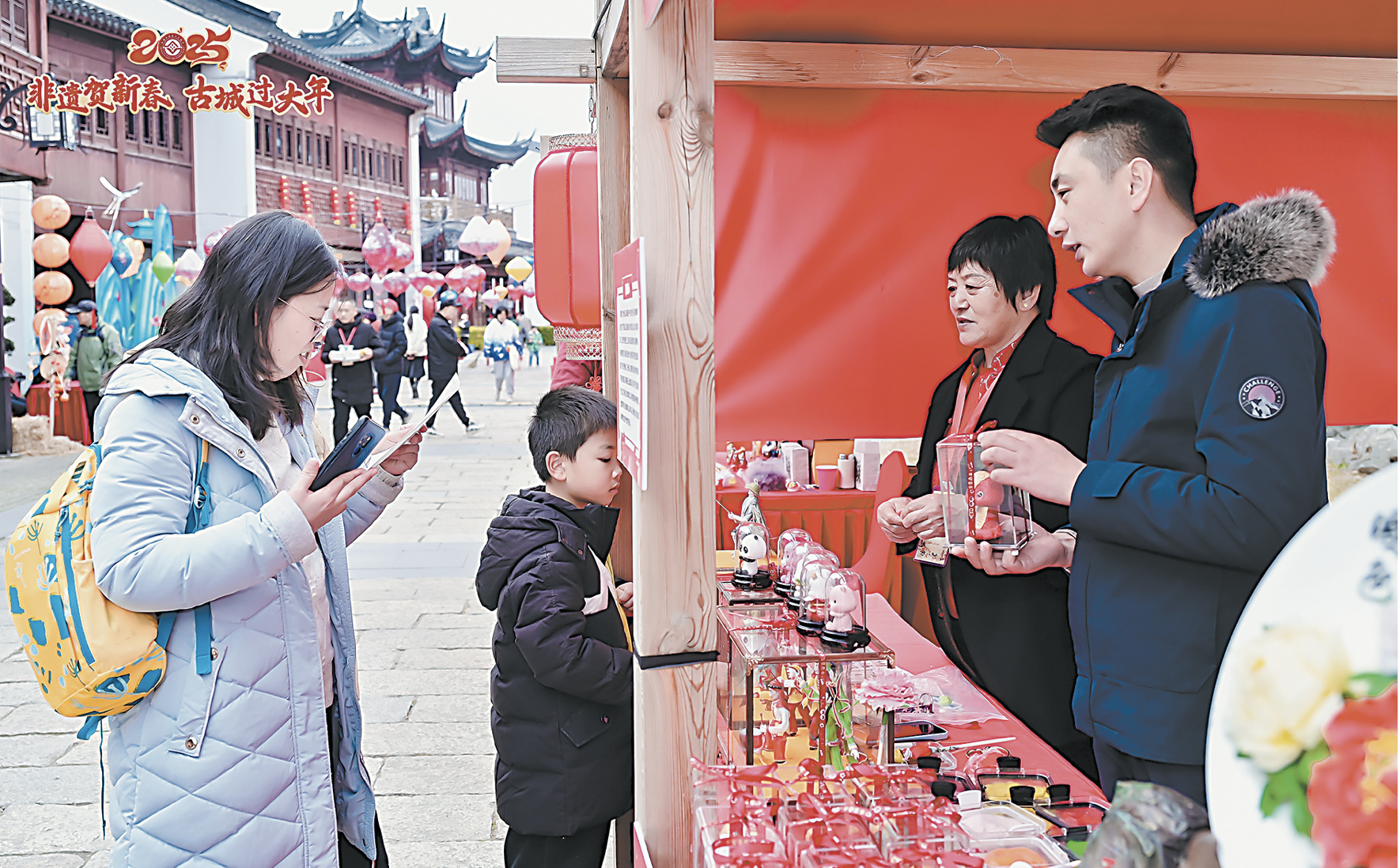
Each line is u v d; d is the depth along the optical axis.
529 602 2.16
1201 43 2.52
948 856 1.30
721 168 2.64
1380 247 2.62
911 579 3.48
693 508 1.84
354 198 30.56
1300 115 2.61
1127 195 1.79
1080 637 1.85
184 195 20.88
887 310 2.71
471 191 52.66
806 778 1.52
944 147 2.68
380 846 2.15
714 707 1.88
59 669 1.65
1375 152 2.63
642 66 1.76
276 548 1.68
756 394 2.71
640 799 1.93
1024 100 2.67
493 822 3.12
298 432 2.02
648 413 1.80
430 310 20.14
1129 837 0.96
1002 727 2.28
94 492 1.66
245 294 1.77
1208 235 1.63
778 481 4.34
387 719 3.93
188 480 1.72
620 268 1.99
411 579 6.11
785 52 2.57
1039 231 2.69
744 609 2.02
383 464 2.11
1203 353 1.63
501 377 19.27
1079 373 2.71
